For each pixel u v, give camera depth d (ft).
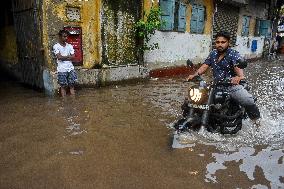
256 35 70.13
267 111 22.47
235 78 15.94
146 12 34.91
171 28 40.37
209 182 11.91
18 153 14.49
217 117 16.69
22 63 31.78
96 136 16.76
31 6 27.25
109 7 30.55
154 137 16.70
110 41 31.50
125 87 31.17
